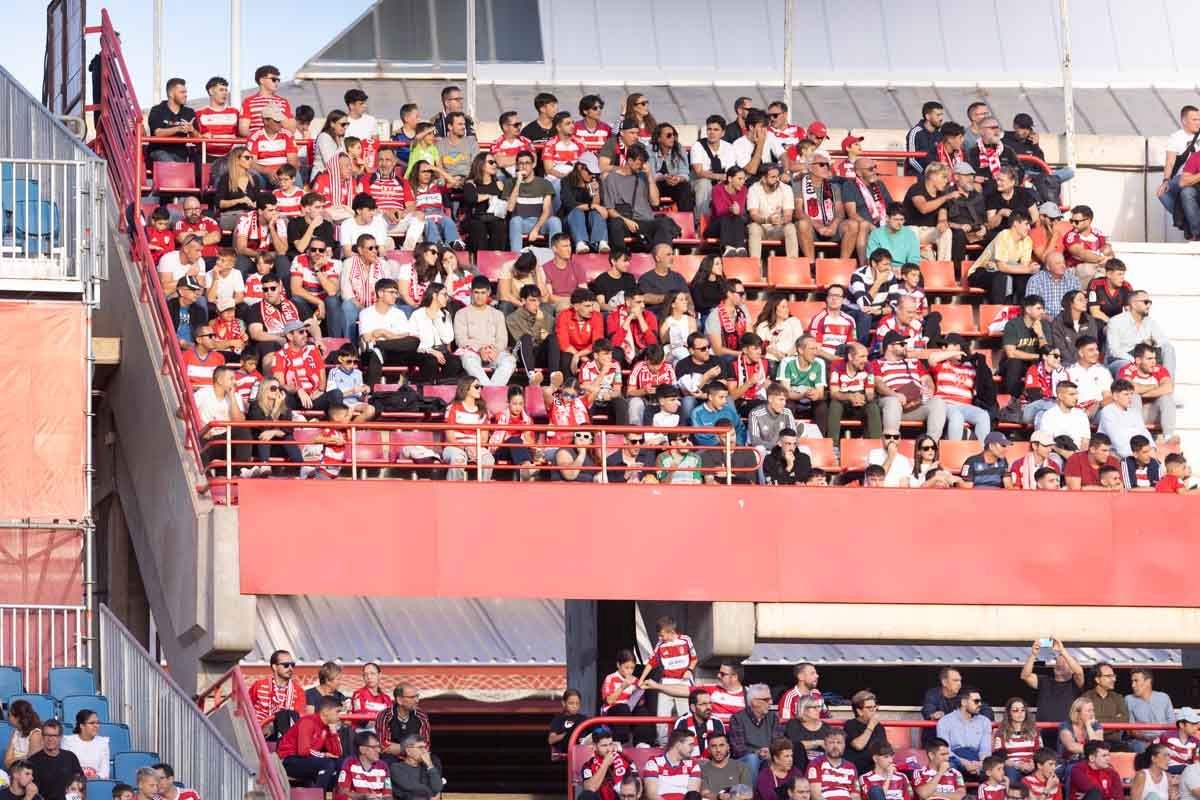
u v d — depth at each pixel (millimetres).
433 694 74438
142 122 69438
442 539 57719
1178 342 77000
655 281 69375
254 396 62219
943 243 73875
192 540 57781
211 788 52031
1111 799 54438
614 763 53219
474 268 70062
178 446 59781
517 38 96250
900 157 77500
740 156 75562
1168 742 56188
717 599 58719
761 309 71062
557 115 75062
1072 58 98812
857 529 59531
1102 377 67688
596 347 64250
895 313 68625
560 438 61969
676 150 76062
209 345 62562
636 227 72625
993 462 62812
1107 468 62219
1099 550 60312
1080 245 73500
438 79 94688
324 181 71500
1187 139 81688
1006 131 85250
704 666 59656
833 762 53188
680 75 96312
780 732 54719
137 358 64688
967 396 67000
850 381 65250
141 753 53094
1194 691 78312
